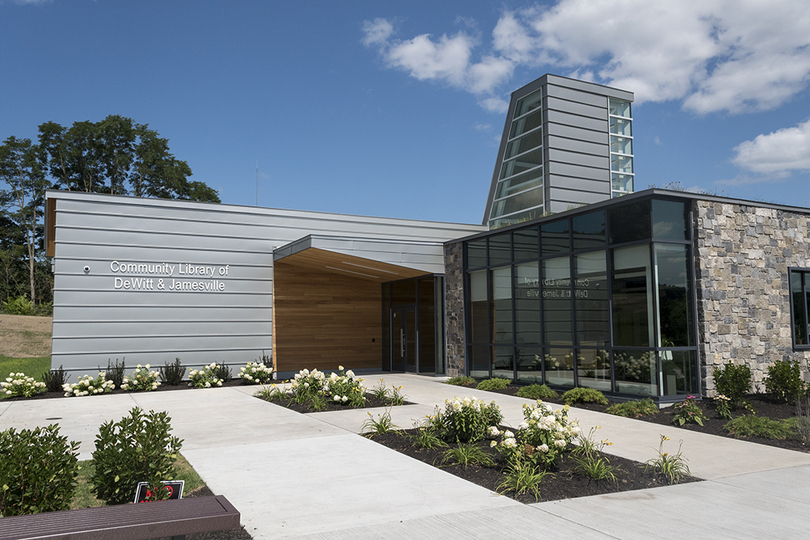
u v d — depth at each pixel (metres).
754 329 11.34
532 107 24.50
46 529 3.29
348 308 19.59
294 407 10.88
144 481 4.79
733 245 11.26
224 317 16.91
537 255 13.39
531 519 4.58
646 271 10.61
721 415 9.09
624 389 10.96
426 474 5.99
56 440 4.69
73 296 15.05
